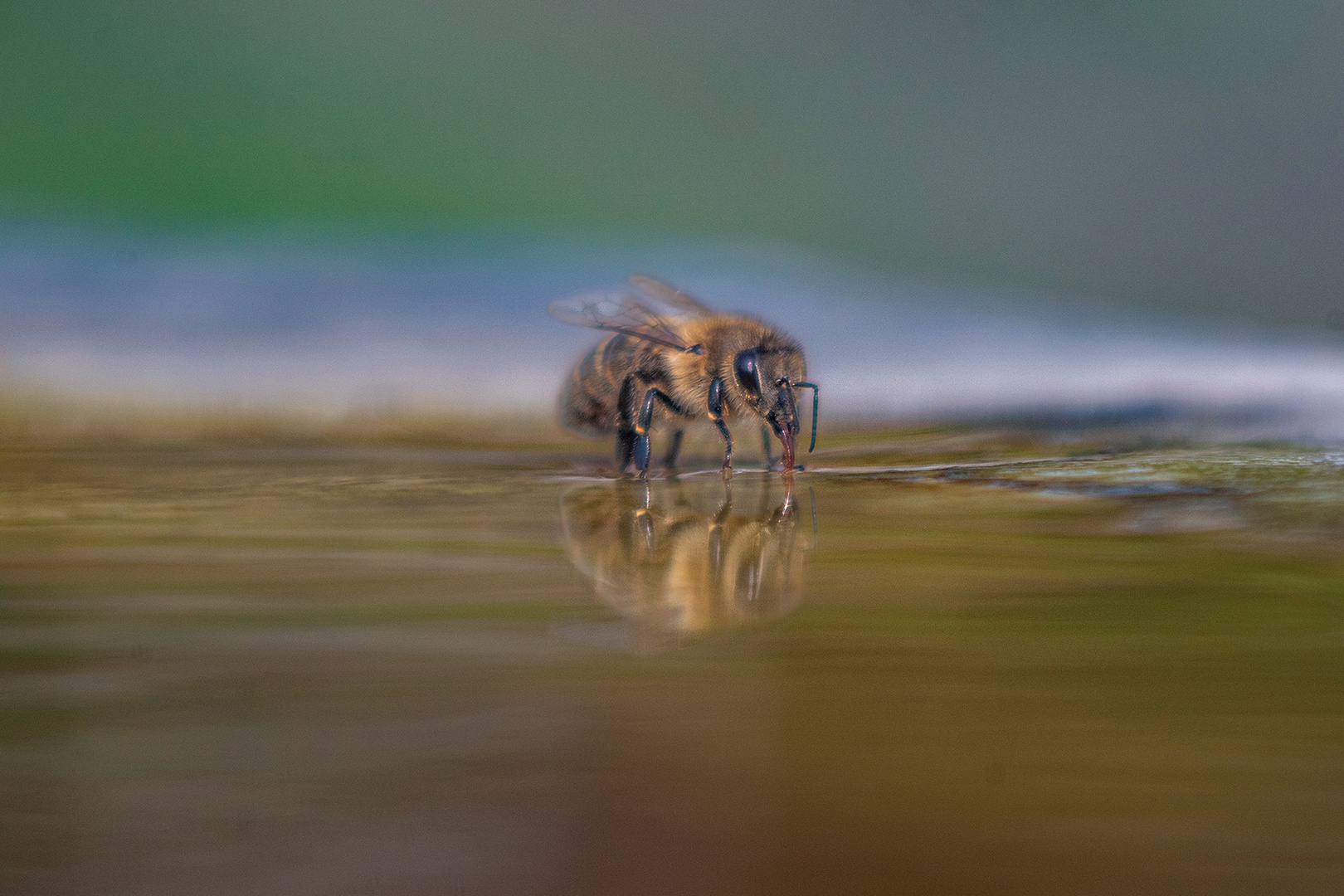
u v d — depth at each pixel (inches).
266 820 11.5
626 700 15.1
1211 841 10.9
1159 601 19.8
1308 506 20.3
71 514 20.3
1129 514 20.3
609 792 12.1
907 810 11.5
